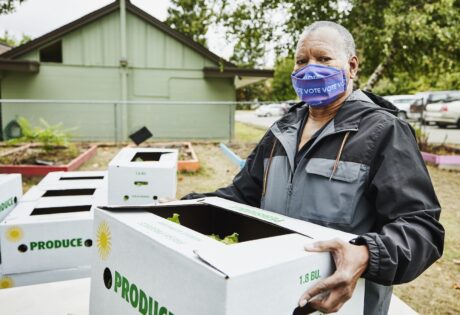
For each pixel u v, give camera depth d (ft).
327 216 4.44
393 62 29.58
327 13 25.71
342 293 3.14
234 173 24.97
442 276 11.59
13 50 37.60
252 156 5.86
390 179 4.07
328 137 4.70
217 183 22.30
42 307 5.61
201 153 32.76
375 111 4.63
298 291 2.99
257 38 27.12
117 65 40.19
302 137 5.23
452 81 66.03
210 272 2.60
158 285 3.11
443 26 24.30
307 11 25.70
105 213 3.97
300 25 25.80
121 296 3.67
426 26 23.03
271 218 4.22
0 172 21.93
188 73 41.34
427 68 31.14
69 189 9.67
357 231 4.38
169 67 41.06
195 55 41.14
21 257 7.13
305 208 4.64
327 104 5.10
